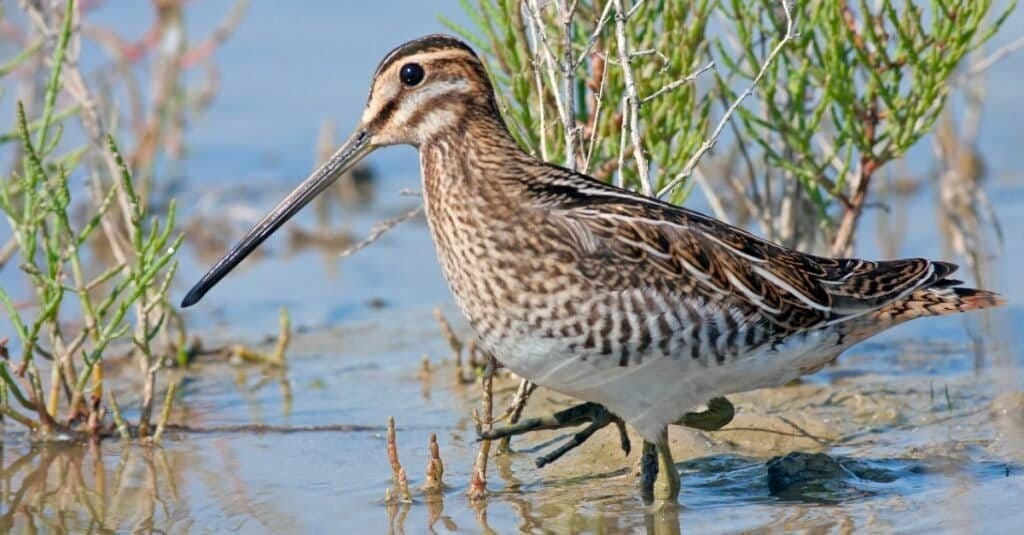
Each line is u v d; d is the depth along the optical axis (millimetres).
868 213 18281
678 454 11656
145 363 12438
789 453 11406
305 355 14672
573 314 10039
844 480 11000
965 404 12586
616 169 12633
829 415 12430
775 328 10305
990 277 15727
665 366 10148
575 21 12727
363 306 16203
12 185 15750
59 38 13164
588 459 11594
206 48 19500
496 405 12922
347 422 12688
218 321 15758
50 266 12211
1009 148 20047
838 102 12938
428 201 10703
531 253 10102
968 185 16828
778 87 14172
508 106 12344
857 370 13586
